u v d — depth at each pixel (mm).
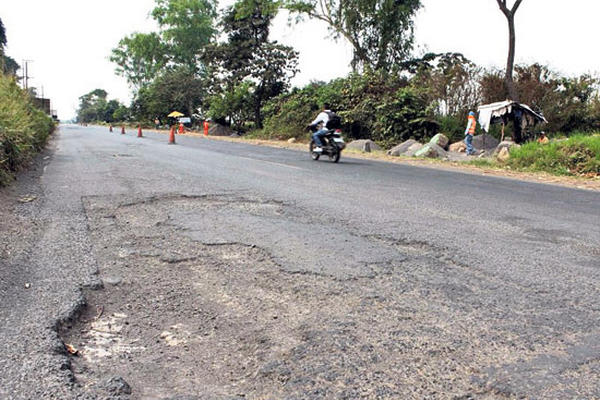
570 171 11938
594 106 22312
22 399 1954
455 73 23312
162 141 25781
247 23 40406
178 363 2316
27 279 3383
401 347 2449
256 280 3463
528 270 3758
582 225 5570
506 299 3131
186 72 65438
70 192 7223
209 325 2734
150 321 2795
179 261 3910
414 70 30891
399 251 4242
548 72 23219
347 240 4586
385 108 23016
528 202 7273
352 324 2723
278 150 19281
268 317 2830
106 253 4109
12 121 10562
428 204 6797
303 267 3742
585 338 2576
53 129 38062
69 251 4113
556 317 2854
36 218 5375
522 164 13367
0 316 2746
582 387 2096
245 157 14867
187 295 3184
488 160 15531
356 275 3564
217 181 8695
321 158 15047
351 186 8539
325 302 3051
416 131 22500
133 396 2016
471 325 2723
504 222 5641
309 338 2551
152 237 4645
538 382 2133
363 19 30641
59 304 2936
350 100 25734
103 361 2338
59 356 2314
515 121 20688
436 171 12203
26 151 11648
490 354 2387
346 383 2109
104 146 19719
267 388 2084
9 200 6422
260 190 7688
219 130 43531
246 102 43094
